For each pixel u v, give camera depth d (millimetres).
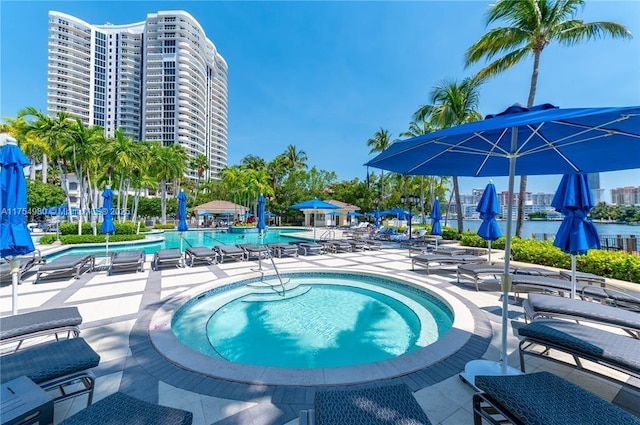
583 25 9914
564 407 1646
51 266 6844
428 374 2801
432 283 6703
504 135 2830
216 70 91875
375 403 1747
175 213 39938
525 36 10742
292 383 2631
